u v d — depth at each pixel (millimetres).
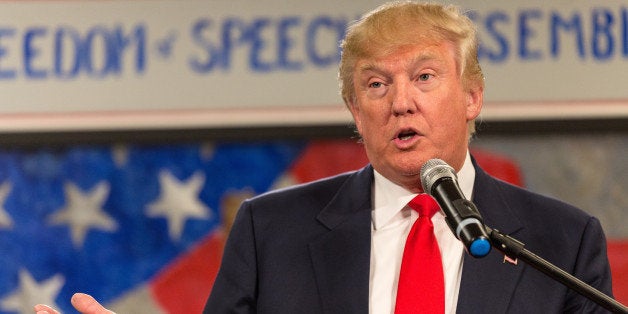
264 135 5637
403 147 3178
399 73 3186
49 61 5809
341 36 5707
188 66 5750
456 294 3127
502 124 5547
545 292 3127
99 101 5750
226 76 5719
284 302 3217
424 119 3164
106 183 5777
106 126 5723
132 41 5801
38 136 5738
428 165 2797
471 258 3148
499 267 3146
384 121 3201
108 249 5750
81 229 5777
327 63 5684
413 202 3289
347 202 3420
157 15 5816
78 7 5855
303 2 5750
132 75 5766
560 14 5637
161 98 5723
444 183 2682
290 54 5707
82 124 5738
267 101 5668
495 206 3352
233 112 5672
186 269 5703
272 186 5672
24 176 5812
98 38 5816
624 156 5551
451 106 3213
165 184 5746
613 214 5523
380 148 3234
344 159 5641
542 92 5562
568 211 3367
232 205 5699
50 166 5816
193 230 5715
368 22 3281
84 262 5750
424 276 3096
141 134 5703
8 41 5840
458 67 3260
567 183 5555
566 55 5594
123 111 5734
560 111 5535
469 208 2582
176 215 5730
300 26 5734
